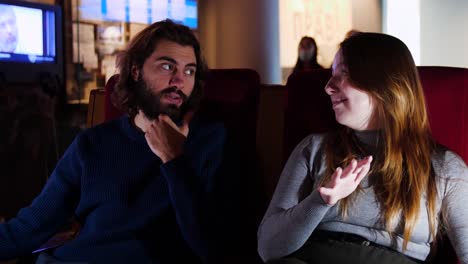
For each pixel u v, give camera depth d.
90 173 1.42
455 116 1.41
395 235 1.23
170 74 1.40
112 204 1.40
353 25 6.74
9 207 3.23
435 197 1.23
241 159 1.54
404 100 1.24
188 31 1.46
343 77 1.27
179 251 1.38
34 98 3.38
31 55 3.31
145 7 4.67
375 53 1.24
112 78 1.80
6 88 3.16
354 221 1.26
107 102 1.79
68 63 4.05
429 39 6.98
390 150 1.24
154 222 1.37
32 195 3.37
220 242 1.35
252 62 5.18
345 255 1.19
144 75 1.42
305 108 1.59
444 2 6.80
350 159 1.29
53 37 3.45
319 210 1.15
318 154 1.36
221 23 5.31
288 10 5.83
